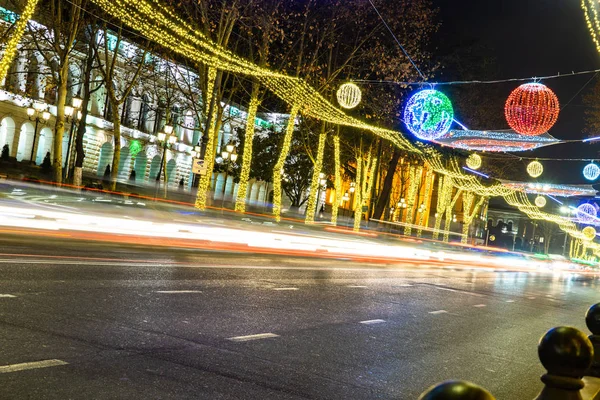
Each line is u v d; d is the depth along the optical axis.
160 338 6.70
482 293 19.28
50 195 31.47
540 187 44.38
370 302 12.75
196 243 21.50
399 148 51.94
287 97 35.53
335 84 42.84
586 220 45.00
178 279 11.60
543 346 2.69
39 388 4.47
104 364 5.36
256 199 87.50
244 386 5.34
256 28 40.16
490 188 65.44
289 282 13.90
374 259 29.12
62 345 5.79
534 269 50.25
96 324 6.89
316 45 42.84
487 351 9.21
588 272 67.06
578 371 2.65
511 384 7.18
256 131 69.12
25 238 15.04
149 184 69.25
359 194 51.31
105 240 17.69
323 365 6.69
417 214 94.31
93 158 62.19
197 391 4.96
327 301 11.84
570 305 19.92
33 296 7.94
